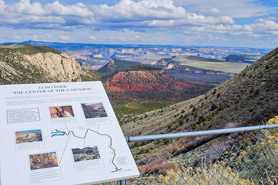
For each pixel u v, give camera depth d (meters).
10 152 2.19
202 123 45.25
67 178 2.17
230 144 13.91
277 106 26.84
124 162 2.41
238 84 59.94
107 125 2.69
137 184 3.07
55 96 2.80
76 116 2.67
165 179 3.06
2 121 2.39
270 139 3.87
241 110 37.69
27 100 2.65
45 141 2.36
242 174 4.01
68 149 2.36
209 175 3.41
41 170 2.16
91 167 2.29
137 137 2.67
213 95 70.38
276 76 44.56
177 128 60.50
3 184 1.99
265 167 4.05
